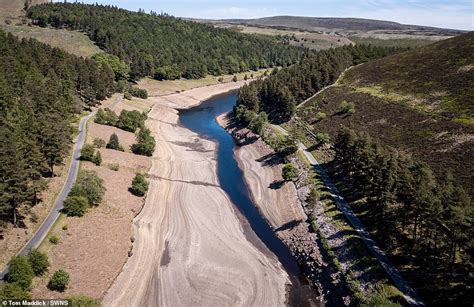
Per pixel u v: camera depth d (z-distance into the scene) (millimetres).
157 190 88688
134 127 123500
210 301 56625
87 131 110000
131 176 91375
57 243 60062
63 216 67125
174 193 88500
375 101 122375
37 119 89688
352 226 70750
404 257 60406
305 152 107875
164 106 170250
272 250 70875
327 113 127125
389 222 66438
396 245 63062
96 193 73562
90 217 69375
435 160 83688
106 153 98875
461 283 52094
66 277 52375
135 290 57406
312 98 143625
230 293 58500
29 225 62781
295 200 85750
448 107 103625
